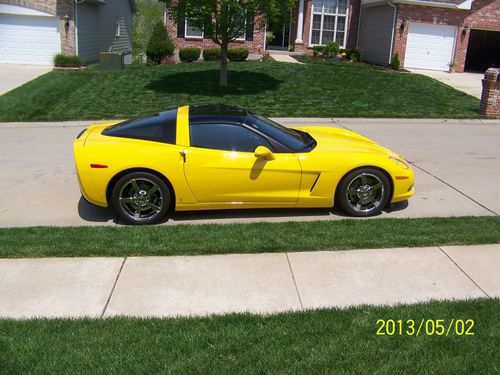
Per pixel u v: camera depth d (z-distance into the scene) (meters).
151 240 5.42
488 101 14.48
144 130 6.16
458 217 6.25
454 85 20.48
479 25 24.72
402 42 24.31
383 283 4.60
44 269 4.78
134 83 18.20
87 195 6.01
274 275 4.72
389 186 6.38
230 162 5.99
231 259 5.02
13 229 5.77
